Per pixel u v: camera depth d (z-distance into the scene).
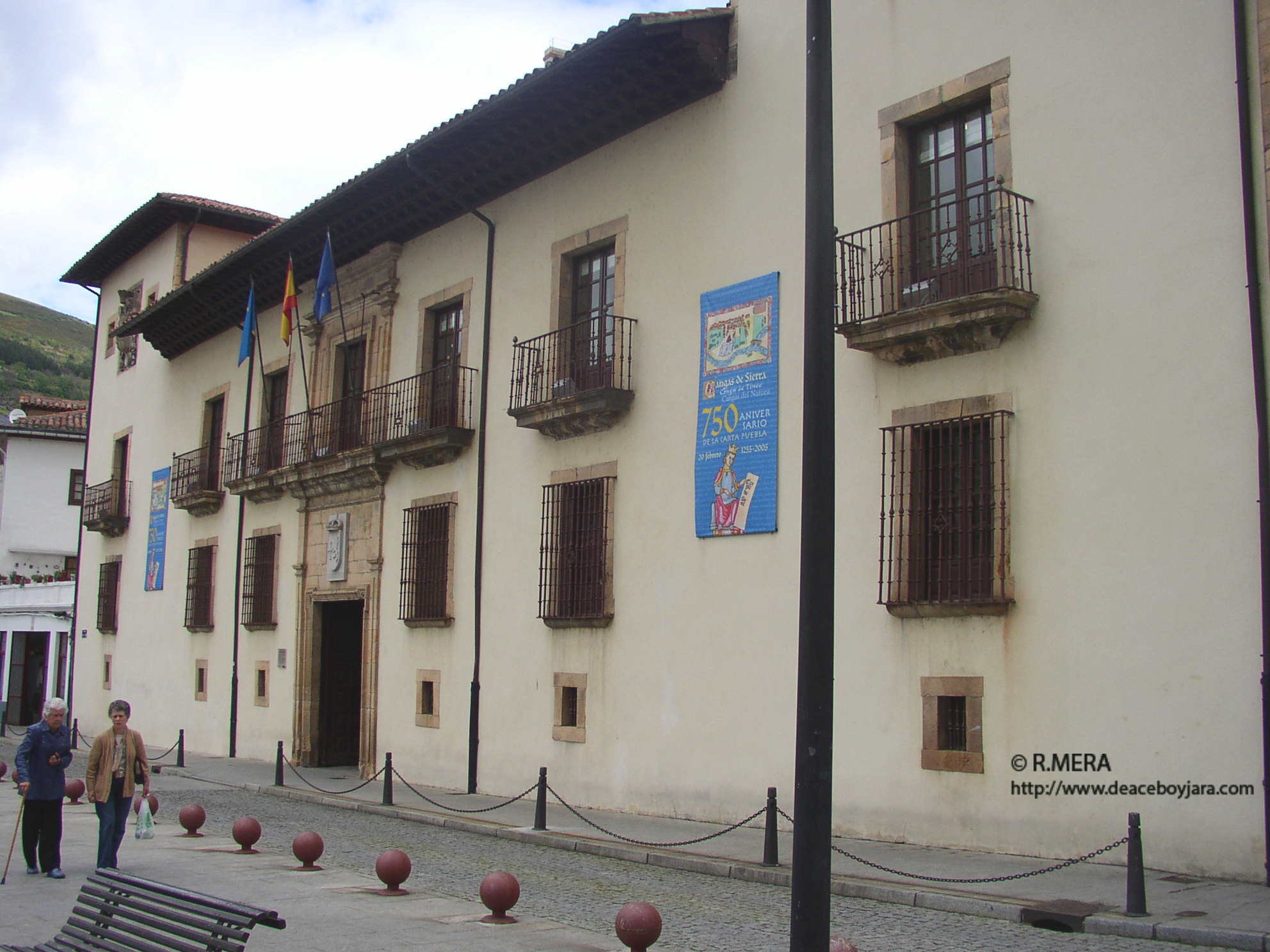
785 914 9.20
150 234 32.44
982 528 11.76
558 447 17.33
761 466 14.12
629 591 15.75
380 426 21.41
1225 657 9.97
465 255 19.94
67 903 9.38
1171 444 10.51
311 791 18.70
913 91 12.98
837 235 13.52
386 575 20.91
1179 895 9.10
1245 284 10.18
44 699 37.66
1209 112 10.56
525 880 10.88
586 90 16.25
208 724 26.50
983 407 11.87
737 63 15.21
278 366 25.52
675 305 15.63
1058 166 11.59
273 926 5.36
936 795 11.83
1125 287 10.97
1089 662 10.83
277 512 24.86
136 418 32.59
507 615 17.91
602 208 17.08
